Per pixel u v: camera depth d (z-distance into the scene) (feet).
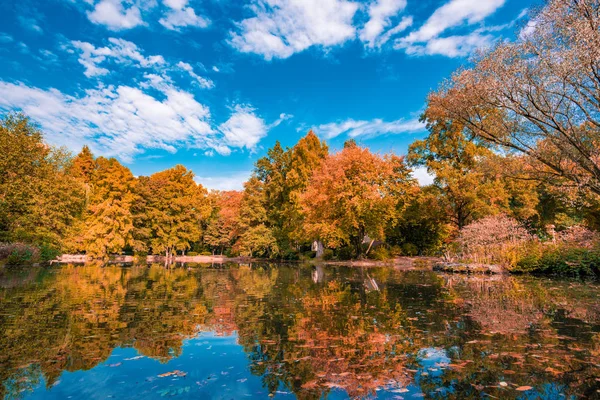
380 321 17.92
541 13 39.55
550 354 12.14
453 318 18.54
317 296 27.50
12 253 59.57
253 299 25.96
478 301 24.41
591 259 43.14
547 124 41.47
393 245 110.32
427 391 9.12
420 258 90.99
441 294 28.25
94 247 97.71
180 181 139.95
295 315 19.65
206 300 25.41
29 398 8.68
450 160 85.56
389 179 87.20
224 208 161.48
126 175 121.60
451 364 11.20
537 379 9.90
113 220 103.60
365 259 92.38
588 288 32.01
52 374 10.44
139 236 129.29
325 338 14.62
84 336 14.90
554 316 18.90
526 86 40.32
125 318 18.69
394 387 9.41
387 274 50.93
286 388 9.41
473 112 47.55
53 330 15.84
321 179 85.61
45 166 68.13
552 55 38.83
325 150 123.34
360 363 11.41
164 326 16.92
